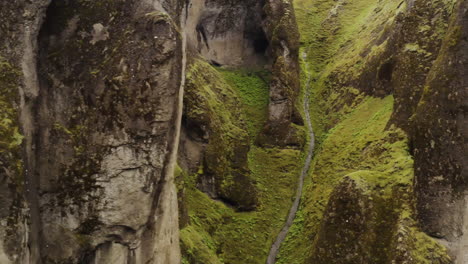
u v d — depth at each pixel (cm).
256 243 2158
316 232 2067
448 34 1733
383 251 1659
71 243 1028
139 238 1086
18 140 898
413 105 2106
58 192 1014
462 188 1576
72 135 1012
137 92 1013
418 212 1664
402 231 1628
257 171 2569
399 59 2338
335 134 2659
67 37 1019
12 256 860
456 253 1574
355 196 1772
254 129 2844
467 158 1573
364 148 2256
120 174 1027
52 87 1009
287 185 2516
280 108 2819
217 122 2458
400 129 2112
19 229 871
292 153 2702
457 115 1606
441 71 1688
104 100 1013
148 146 1036
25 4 959
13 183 866
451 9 2184
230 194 2303
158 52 1014
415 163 1733
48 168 1005
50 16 1007
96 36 1028
